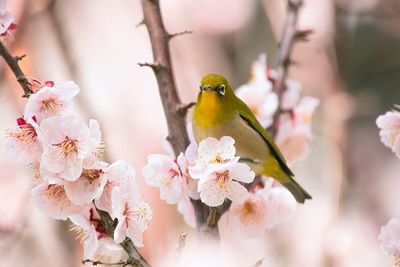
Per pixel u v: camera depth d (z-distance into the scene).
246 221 7.27
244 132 9.00
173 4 17.06
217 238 6.15
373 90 18.61
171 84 7.15
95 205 5.82
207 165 6.07
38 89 6.03
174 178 6.64
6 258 9.95
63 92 5.89
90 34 15.42
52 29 12.14
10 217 10.21
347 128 12.69
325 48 13.13
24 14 11.20
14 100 10.51
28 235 10.27
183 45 16.81
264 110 9.54
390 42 18.48
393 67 18.72
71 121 5.71
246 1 17.20
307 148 9.70
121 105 14.52
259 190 7.38
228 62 16.98
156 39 7.23
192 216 7.23
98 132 5.85
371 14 15.06
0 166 10.50
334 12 13.12
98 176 5.79
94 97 14.57
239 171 6.03
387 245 6.59
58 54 12.05
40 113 5.87
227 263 7.14
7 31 6.35
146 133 14.30
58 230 10.38
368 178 16.14
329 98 12.84
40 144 5.87
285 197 7.38
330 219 12.43
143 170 6.69
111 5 15.81
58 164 5.68
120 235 5.61
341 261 11.91
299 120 9.71
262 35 16.98
